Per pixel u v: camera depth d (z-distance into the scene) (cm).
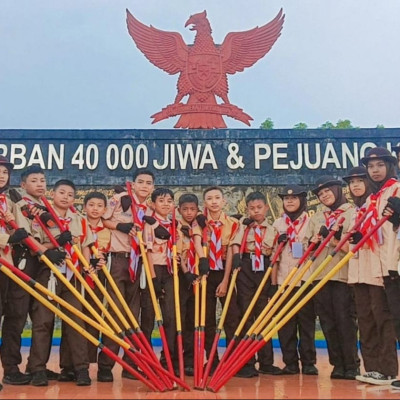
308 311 444
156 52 909
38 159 812
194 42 909
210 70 892
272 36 930
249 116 877
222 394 329
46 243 397
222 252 444
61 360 393
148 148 824
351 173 438
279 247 445
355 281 393
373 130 825
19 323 384
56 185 414
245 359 358
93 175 813
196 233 437
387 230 374
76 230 406
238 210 808
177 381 349
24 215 395
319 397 314
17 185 799
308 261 395
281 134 827
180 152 823
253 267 441
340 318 409
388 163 396
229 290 418
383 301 381
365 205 397
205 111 871
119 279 412
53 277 384
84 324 392
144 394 329
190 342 447
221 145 826
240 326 397
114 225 421
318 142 826
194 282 416
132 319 383
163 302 428
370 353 396
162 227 430
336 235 426
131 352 356
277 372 441
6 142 815
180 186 812
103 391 341
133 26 919
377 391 340
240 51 914
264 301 448
